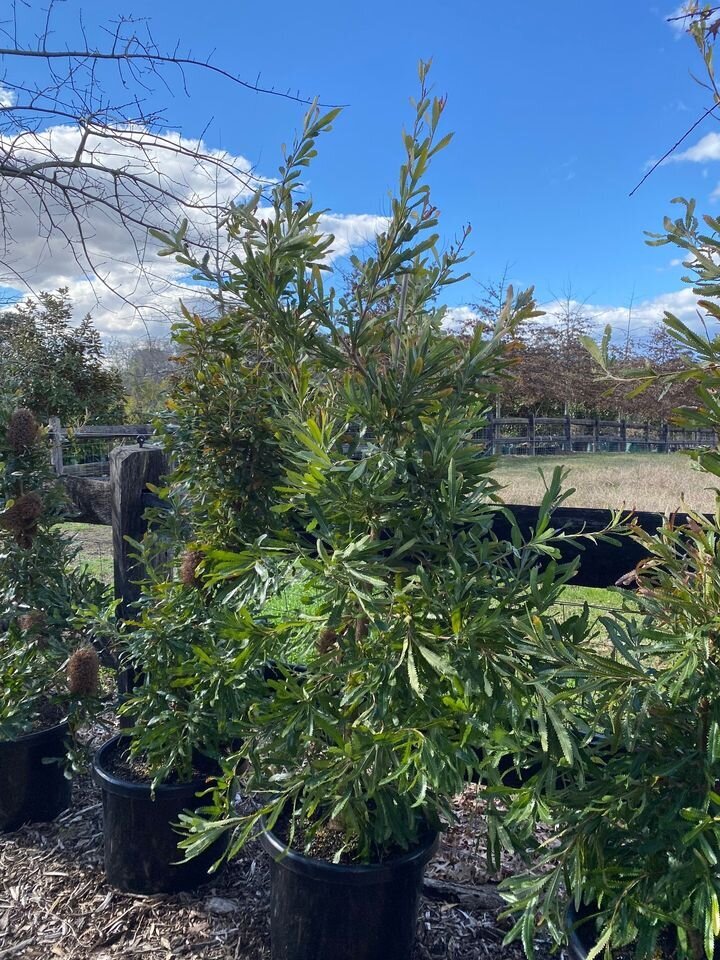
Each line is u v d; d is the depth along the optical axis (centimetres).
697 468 144
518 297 183
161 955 211
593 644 177
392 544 170
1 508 289
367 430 193
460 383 185
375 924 187
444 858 250
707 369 134
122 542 336
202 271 203
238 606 197
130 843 236
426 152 175
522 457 1819
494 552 196
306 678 202
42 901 237
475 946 211
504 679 162
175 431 232
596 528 237
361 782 190
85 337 1128
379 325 195
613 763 160
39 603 289
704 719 153
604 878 150
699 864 139
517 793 157
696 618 149
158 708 238
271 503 227
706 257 131
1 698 273
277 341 202
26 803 278
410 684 167
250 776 209
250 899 236
